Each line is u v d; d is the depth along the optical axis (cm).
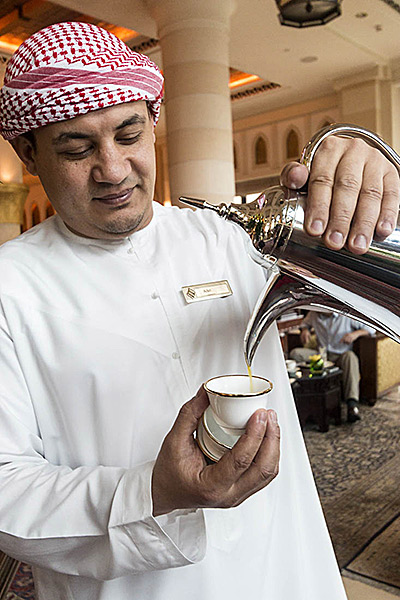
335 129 70
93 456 92
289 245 64
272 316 75
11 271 93
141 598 90
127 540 71
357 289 63
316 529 108
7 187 674
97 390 90
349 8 584
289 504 104
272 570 100
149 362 92
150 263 99
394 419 488
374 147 72
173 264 101
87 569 77
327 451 420
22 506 77
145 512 69
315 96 891
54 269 94
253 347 74
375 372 529
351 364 486
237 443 58
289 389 111
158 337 93
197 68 519
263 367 105
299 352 535
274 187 69
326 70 776
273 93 891
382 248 61
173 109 534
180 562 74
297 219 63
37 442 92
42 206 1401
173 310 96
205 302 100
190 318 97
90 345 90
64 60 72
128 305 93
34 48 74
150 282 96
